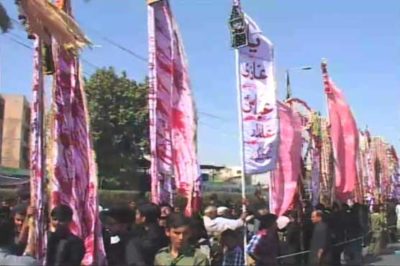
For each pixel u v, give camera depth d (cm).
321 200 1952
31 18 694
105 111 3756
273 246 1012
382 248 2359
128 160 3762
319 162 1939
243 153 1048
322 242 1276
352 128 1959
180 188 1080
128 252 640
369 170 2864
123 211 751
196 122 1095
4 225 725
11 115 6762
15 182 2638
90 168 754
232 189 5041
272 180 1464
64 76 769
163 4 1103
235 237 902
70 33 720
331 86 1981
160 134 1084
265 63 1063
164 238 719
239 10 1056
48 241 623
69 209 638
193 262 545
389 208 2892
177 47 1106
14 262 629
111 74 3825
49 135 754
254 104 1055
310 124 1953
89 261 719
